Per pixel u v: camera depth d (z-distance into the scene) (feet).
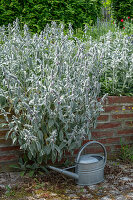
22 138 9.45
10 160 10.17
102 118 11.46
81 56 10.50
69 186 9.18
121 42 14.43
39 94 9.38
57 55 9.65
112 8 25.82
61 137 9.43
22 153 10.30
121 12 25.35
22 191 8.71
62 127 9.81
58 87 9.43
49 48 11.84
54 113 9.05
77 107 10.02
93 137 11.39
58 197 8.39
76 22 20.65
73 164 10.89
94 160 9.27
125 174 10.09
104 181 9.57
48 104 9.14
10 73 9.61
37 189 8.89
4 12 18.06
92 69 11.40
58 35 12.78
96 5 22.57
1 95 9.18
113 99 11.54
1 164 10.07
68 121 9.34
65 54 11.33
